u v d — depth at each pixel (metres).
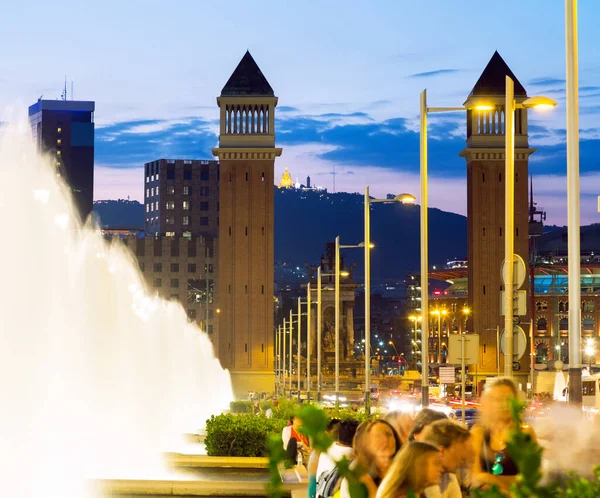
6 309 52.75
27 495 40.56
